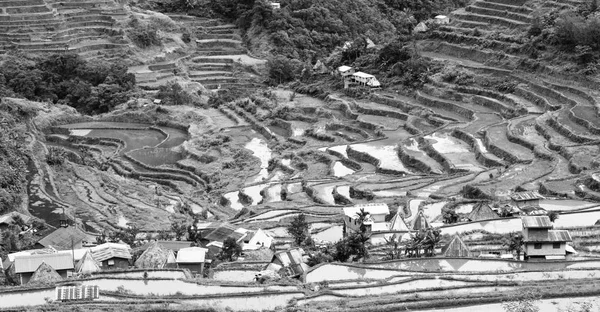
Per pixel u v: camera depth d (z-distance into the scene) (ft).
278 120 644.27
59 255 294.05
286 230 374.43
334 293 257.96
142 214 442.50
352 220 355.77
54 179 502.38
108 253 310.24
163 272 277.23
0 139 519.19
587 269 271.69
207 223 397.39
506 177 444.14
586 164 453.58
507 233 328.08
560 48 609.83
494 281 263.08
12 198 438.40
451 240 304.30
